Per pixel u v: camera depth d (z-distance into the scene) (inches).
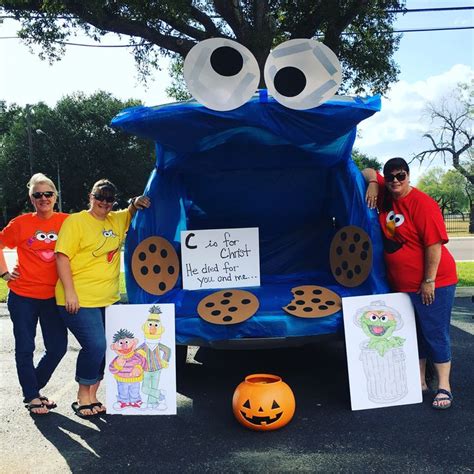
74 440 138.2
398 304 156.9
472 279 414.0
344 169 187.8
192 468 120.8
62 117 1609.3
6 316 315.9
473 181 1526.8
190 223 223.1
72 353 229.9
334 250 189.3
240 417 141.8
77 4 404.5
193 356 221.1
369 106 148.5
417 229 153.5
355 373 152.8
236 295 172.2
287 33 484.1
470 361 201.6
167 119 148.3
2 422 151.3
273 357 217.2
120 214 164.1
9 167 1581.0
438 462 119.9
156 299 170.7
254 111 147.1
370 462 121.0
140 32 431.8
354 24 482.3
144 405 151.9
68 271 145.1
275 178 200.5
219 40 140.6
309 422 146.5
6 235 155.6
